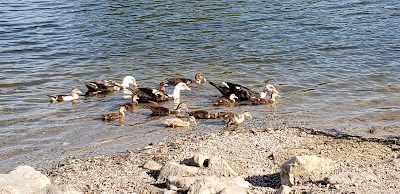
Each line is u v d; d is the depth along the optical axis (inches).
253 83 944.9
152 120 784.9
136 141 696.4
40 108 835.4
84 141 701.9
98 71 1031.6
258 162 595.8
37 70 1034.1
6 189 470.6
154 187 526.9
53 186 511.8
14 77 990.4
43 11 1533.0
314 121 752.3
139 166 600.1
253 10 1472.7
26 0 1696.6
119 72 1024.2
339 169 535.5
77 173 584.7
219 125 752.3
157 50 1154.0
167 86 947.3
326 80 946.1
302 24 1321.4
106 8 1546.5
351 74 974.4
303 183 505.4
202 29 1300.4
